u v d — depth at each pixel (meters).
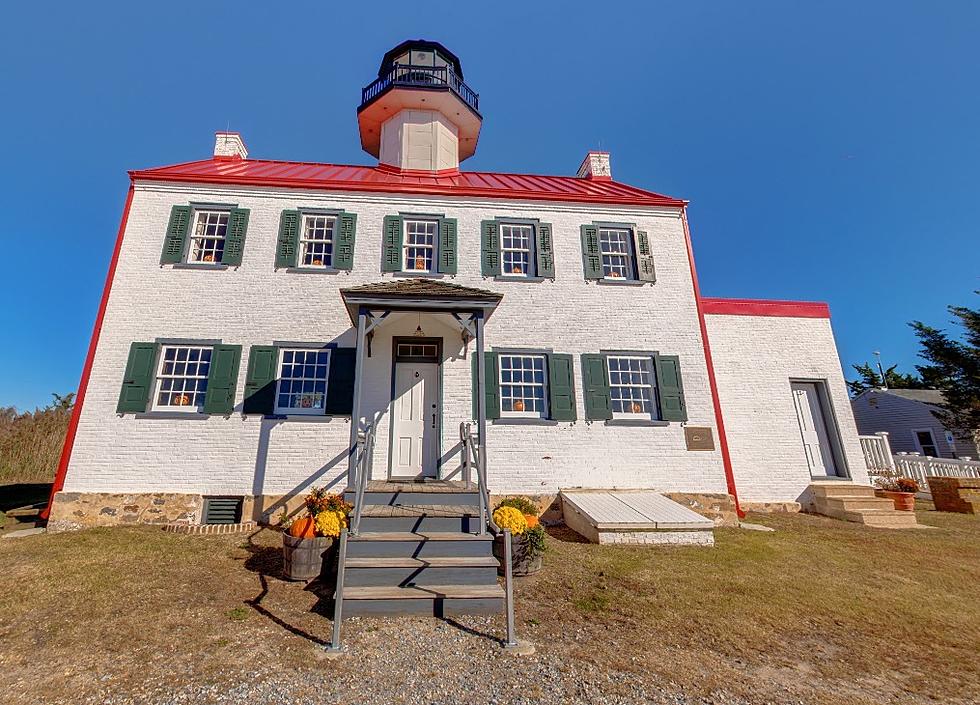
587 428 10.55
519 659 4.21
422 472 9.91
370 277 10.94
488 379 10.57
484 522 6.68
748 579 6.42
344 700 3.55
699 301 11.73
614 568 6.87
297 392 10.24
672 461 10.59
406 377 10.38
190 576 6.23
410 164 16.78
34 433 19.34
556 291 11.40
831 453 12.20
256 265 10.68
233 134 14.20
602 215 12.24
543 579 6.37
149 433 9.41
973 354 22.05
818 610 5.44
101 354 9.70
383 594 5.24
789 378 12.37
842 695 3.72
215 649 4.31
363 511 6.85
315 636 4.62
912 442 23.64
